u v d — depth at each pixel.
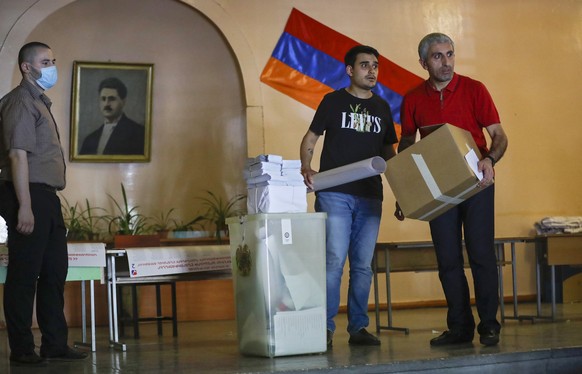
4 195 4.38
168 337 5.97
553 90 8.90
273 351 4.25
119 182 8.23
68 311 7.35
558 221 7.57
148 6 7.95
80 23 7.93
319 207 4.76
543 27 8.92
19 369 4.18
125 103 8.19
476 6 8.73
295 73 8.14
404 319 6.82
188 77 8.31
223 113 8.26
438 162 4.38
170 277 5.28
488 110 4.66
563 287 8.45
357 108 4.81
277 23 8.13
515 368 4.14
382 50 8.41
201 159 8.31
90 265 4.88
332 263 4.69
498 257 6.11
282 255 4.29
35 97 4.43
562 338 4.75
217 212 8.01
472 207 4.57
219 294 7.64
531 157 8.78
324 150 4.84
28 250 4.33
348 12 8.33
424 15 8.57
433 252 6.15
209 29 8.11
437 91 4.75
